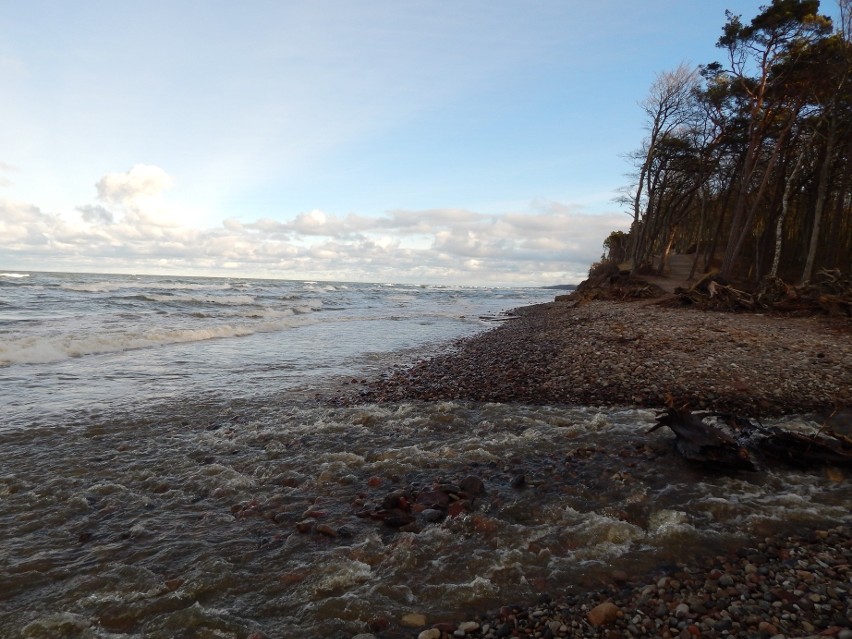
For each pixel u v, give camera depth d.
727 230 49.75
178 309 29.95
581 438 7.00
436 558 4.04
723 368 10.37
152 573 3.80
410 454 6.43
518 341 17.11
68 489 5.34
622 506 4.95
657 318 18.88
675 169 37.88
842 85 24.45
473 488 5.27
